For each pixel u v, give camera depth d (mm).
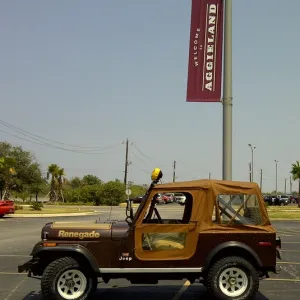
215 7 15672
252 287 7801
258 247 7953
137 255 7879
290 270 11586
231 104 15961
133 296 8844
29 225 25812
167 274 7965
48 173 72812
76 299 7785
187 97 15602
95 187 68312
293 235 20812
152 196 8141
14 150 67062
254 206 8133
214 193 8062
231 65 16000
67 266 7801
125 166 73250
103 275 7930
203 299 8570
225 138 16000
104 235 7914
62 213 37406
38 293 9031
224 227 7984
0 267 11945
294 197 84938
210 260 7855
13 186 64188
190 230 7945
